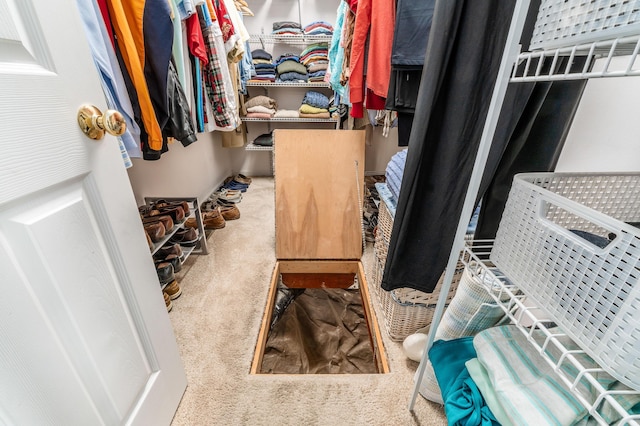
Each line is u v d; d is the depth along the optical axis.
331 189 1.58
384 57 1.14
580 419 0.44
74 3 0.48
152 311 0.72
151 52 0.99
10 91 0.38
